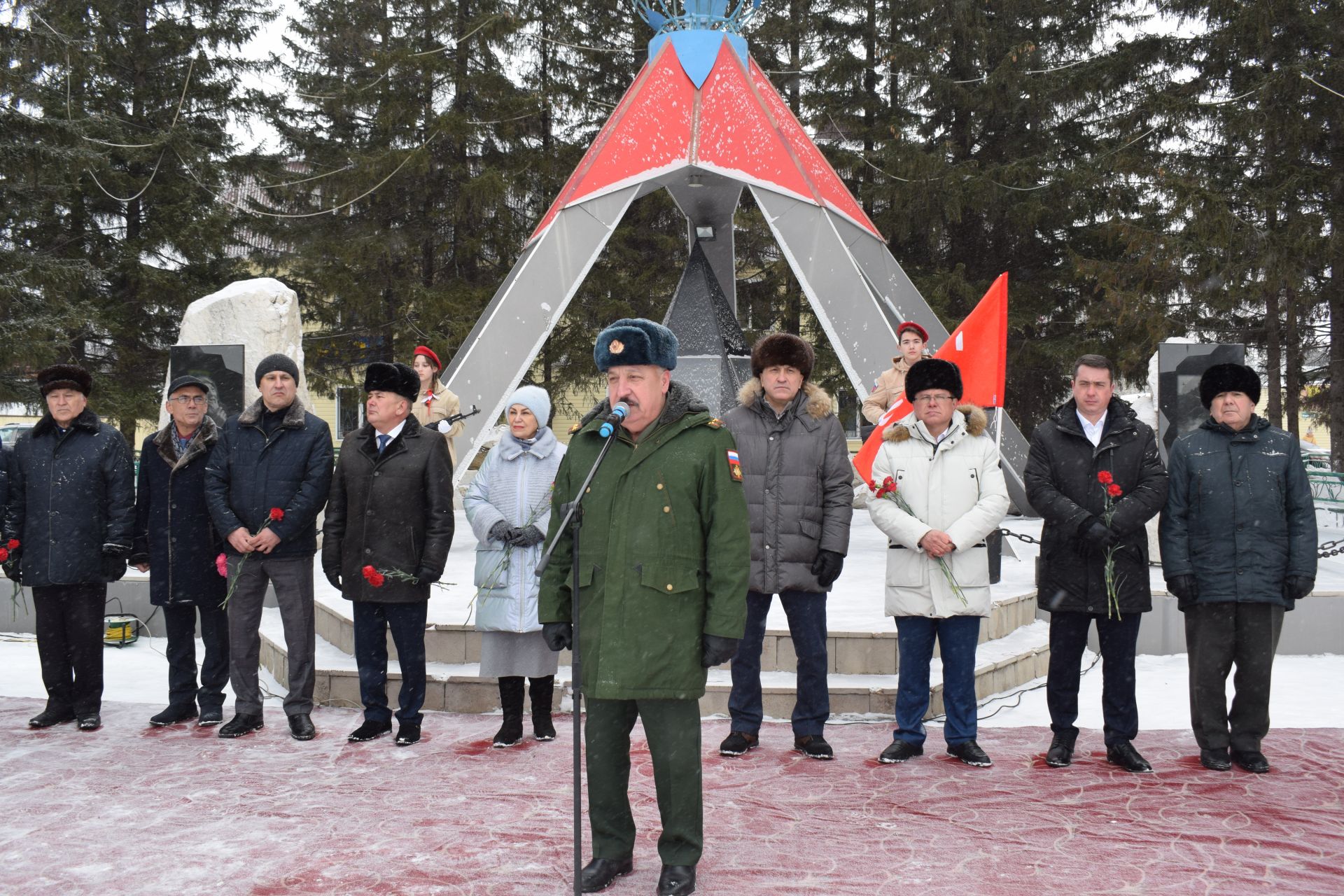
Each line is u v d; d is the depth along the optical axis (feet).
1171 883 11.08
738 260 73.20
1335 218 58.29
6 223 62.64
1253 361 66.90
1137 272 60.03
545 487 16.90
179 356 26.09
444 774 15.15
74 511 17.81
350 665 19.95
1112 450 15.69
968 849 12.08
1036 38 69.72
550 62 75.56
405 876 11.37
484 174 67.87
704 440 11.60
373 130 75.00
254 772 15.29
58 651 18.29
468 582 25.64
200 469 18.16
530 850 12.13
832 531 15.87
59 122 57.26
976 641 15.85
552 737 16.99
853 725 17.89
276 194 72.69
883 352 30.89
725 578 11.30
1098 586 15.38
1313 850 12.06
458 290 68.44
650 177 31.55
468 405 30.32
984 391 23.82
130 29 70.79
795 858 11.83
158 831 12.85
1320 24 58.80
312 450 17.49
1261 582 15.15
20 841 12.56
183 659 18.43
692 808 11.02
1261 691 15.31
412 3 73.00
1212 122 62.23
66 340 58.49
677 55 32.83
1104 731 15.75
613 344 11.48
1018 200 65.41
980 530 15.57
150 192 68.08
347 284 67.82
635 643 11.03
